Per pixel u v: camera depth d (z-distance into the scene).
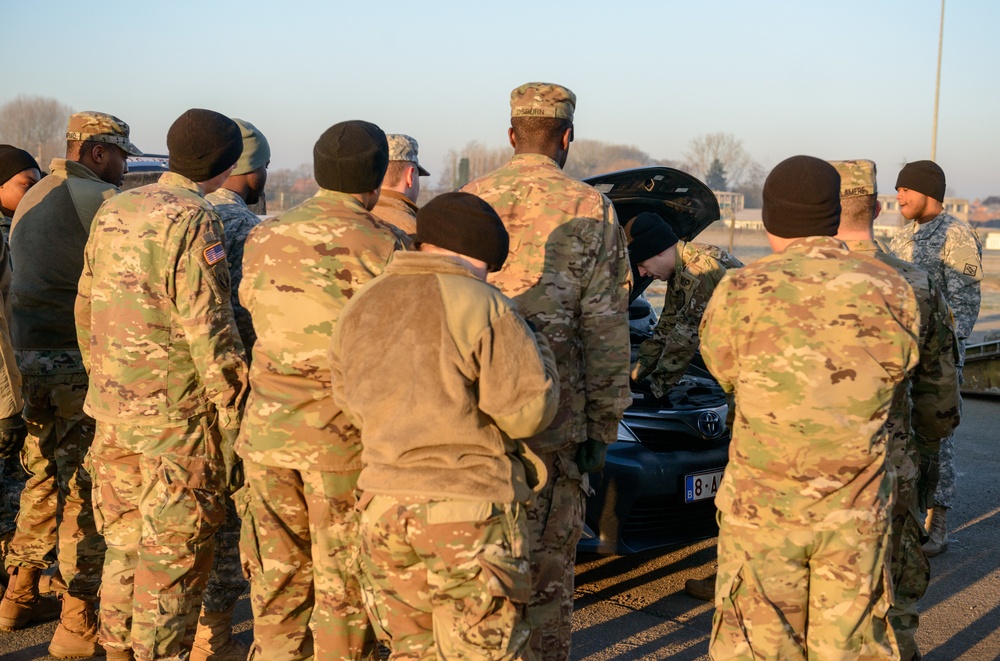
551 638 3.16
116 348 3.22
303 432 2.81
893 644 2.69
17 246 3.90
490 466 2.40
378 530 2.42
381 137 2.97
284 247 2.85
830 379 2.57
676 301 4.46
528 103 3.20
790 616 2.65
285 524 2.91
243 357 3.28
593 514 4.23
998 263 33.25
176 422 3.23
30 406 3.86
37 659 3.73
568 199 3.11
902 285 2.66
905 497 3.14
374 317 2.50
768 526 2.64
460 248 2.53
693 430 4.45
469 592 2.38
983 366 9.23
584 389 3.19
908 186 5.66
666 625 4.09
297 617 3.00
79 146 4.02
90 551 3.74
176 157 3.38
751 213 75.62
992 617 4.21
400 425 2.38
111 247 3.25
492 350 2.42
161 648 3.21
